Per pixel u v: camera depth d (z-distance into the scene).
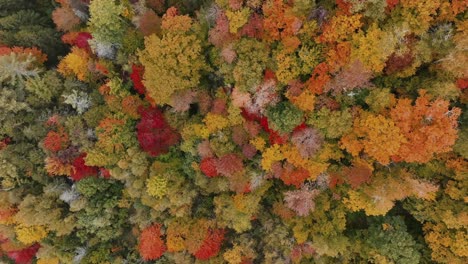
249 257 24.19
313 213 23.27
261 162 22.48
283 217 23.53
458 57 18.00
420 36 18.80
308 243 23.09
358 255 24.11
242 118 22.11
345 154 22.12
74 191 25.42
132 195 24.64
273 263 23.53
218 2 20.77
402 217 23.72
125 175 24.45
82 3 25.44
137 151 24.38
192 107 24.36
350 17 18.56
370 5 18.30
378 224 23.56
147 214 25.34
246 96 21.00
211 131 22.73
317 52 19.67
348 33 18.94
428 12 17.83
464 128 19.97
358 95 20.12
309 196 22.20
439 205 21.77
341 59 19.34
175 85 22.05
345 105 20.45
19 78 25.06
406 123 18.80
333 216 23.25
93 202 25.59
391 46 18.14
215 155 23.00
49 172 25.25
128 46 23.78
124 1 24.12
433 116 18.64
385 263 22.45
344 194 23.05
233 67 21.17
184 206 24.44
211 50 22.27
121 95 24.50
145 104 24.45
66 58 24.72
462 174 20.78
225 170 22.42
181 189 24.33
